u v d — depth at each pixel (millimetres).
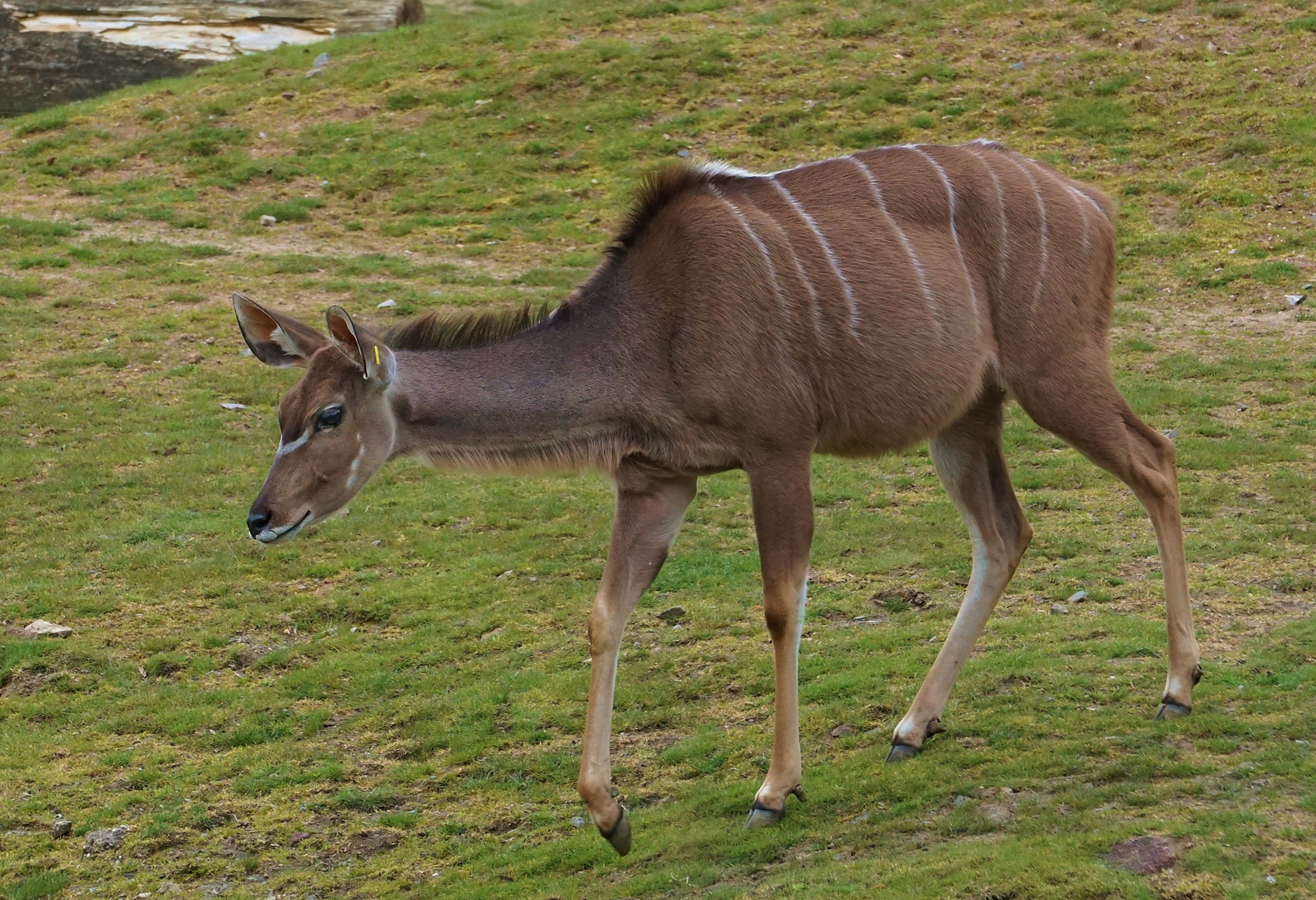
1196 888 8773
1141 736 11445
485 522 20219
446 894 11234
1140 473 12180
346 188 36656
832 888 9648
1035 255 12367
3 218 34531
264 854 12328
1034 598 15820
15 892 11828
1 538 19797
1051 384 12336
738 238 11555
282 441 11164
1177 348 25562
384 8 53594
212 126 40656
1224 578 15656
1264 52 37656
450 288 29891
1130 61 38375
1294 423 21516
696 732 13742
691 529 19594
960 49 40406
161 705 15359
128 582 18438
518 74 41750
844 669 14383
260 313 11578
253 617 17375
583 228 33594
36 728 15008
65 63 49750
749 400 11359
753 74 40562
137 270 31438
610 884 10891
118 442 22906
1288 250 29641
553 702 14727
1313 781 10055
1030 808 10578
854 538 18609
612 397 11555
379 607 17531
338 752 14211
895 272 11867
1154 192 32781
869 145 36188
